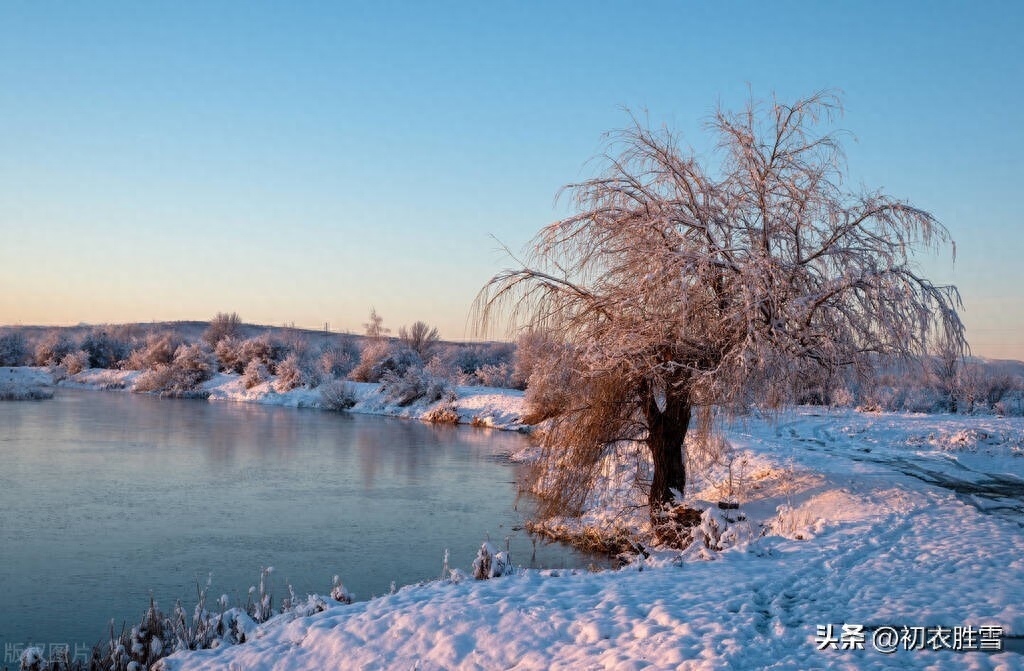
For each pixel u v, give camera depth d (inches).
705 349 572.4
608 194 599.8
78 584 566.9
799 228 569.0
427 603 374.6
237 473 1067.3
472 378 2714.1
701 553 485.1
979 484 761.6
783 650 289.6
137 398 2613.2
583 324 604.4
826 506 613.0
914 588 377.1
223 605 412.5
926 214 551.2
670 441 636.1
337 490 953.5
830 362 562.3
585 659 293.6
